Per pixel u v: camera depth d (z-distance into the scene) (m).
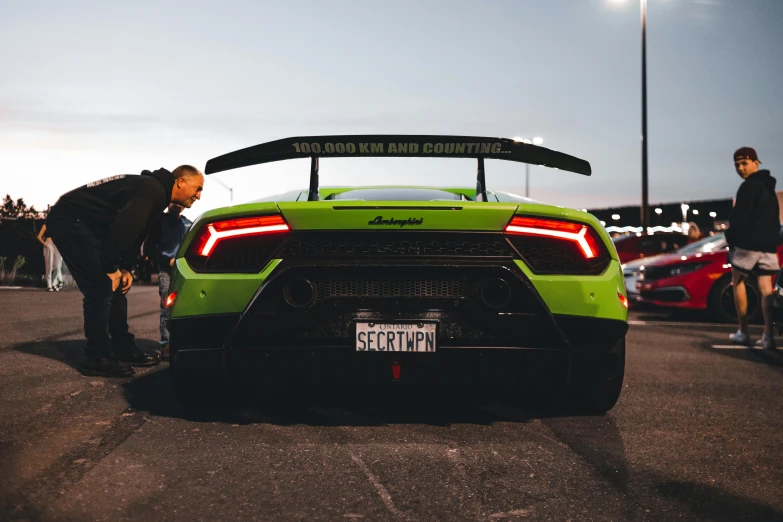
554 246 3.19
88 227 4.54
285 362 3.14
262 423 3.42
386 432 3.28
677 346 6.59
